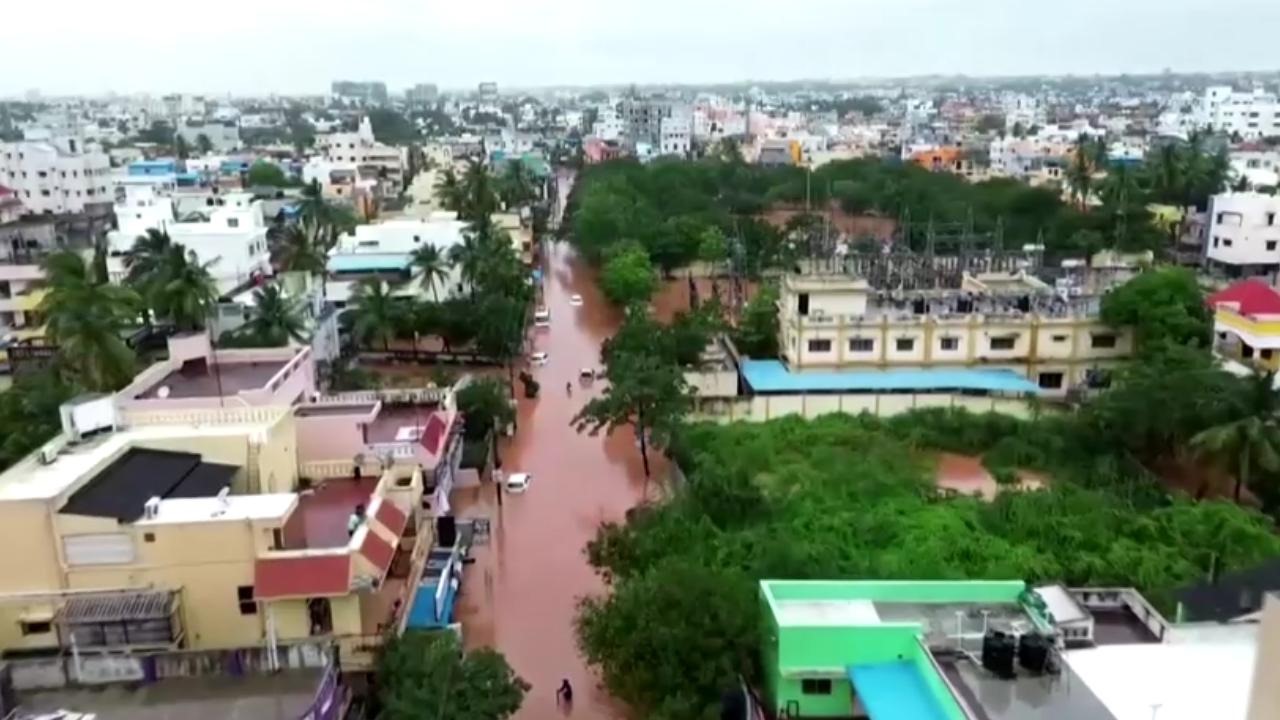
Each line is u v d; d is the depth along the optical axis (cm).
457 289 9069
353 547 3095
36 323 7612
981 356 6856
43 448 3362
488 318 8169
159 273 6581
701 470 4994
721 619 3145
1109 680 2702
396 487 3831
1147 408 5453
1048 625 2950
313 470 3984
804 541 4147
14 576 2942
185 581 2997
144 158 17962
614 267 10075
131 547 2962
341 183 14575
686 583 3278
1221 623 3080
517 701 3009
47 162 12850
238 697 2597
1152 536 4331
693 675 3045
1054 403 6438
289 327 6619
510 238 9794
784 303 7225
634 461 6106
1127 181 11750
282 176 14362
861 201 14338
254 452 3503
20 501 2903
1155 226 11550
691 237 11438
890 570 3828
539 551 4838
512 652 3928
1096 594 3231
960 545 4172
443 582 3894
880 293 7250
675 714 2897
